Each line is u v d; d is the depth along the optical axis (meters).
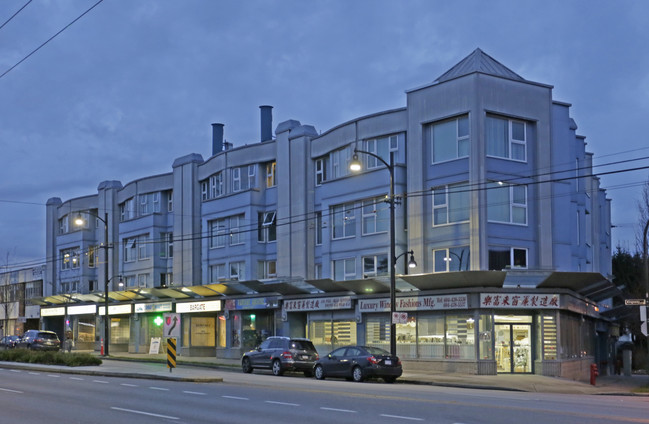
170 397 21.11
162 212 60.00
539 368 35.19
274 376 33.47
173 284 56.72
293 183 46.69
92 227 69.75
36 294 78.56
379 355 30.64
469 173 35.84
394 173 39.09
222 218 51.78
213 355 54.69
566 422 15.11
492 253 35.78
